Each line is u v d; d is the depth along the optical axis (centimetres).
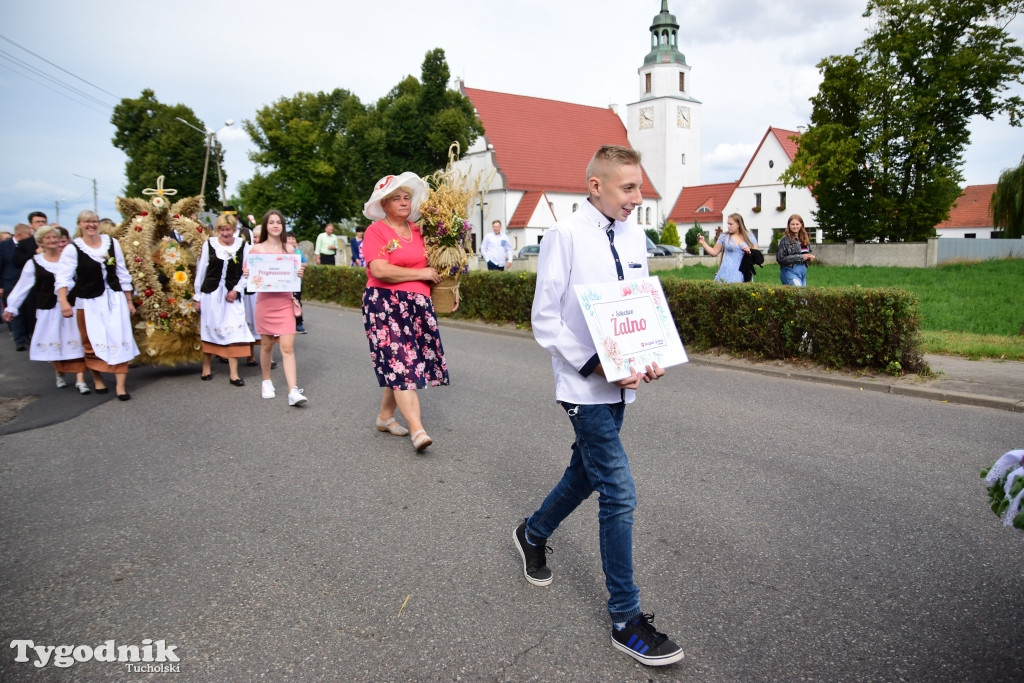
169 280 824
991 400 638
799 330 812
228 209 887
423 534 385
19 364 957
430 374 537
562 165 5788
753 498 427
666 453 517
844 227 3581
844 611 302
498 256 1605
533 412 649
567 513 317
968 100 3139
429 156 4422
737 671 262
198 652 278
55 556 362
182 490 455
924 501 417
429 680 259
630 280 278
